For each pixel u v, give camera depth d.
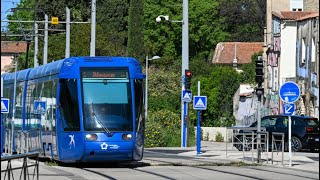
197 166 42.91
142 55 151.25
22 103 53.00
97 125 39.62
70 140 40.12
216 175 36.25
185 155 57.19
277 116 63.84
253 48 162.25
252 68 123.31
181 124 75.25
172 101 106.25
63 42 129.12
